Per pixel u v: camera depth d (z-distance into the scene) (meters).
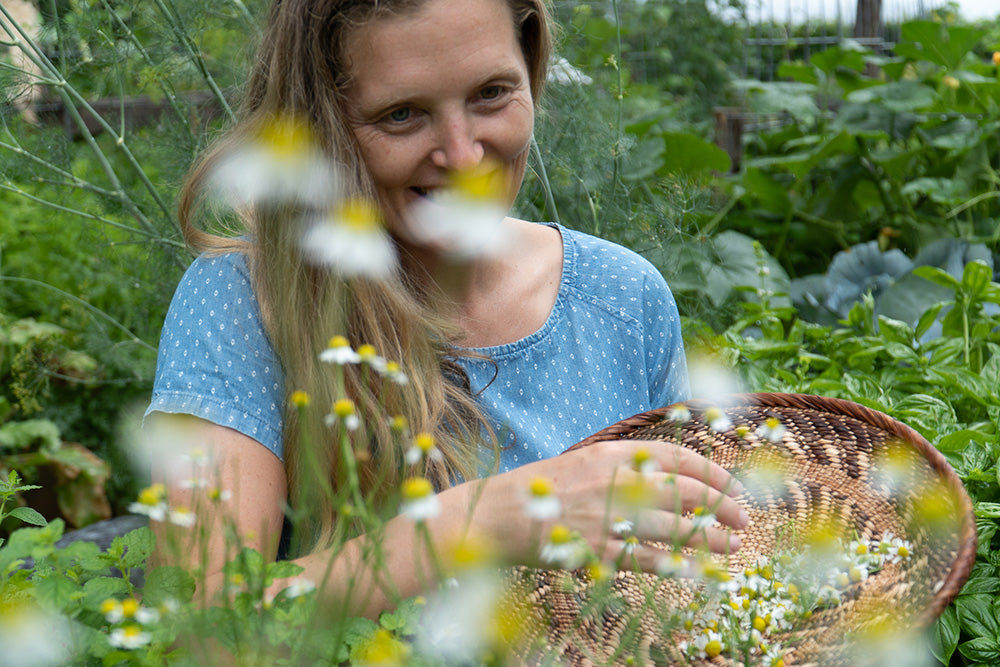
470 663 0.97
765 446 1.36
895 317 3.13
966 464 1.77
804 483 1.34
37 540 0.92
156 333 2.91
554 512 0.78
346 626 0.88
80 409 3.04
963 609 1.51
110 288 3.26
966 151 4.01
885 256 3.37
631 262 1.55
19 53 2.87
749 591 1.11
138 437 1.54
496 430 1.38
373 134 1.14
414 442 1.21
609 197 2.80
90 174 2.98
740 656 1.06
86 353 3.13
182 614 0.83
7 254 3.38
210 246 1.32
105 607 0.78
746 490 1.35
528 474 1.03
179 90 2.64
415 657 0.84
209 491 0.92
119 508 2.88
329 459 1.20
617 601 1.12
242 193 1.20
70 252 3.41
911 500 1.23
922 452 1.24
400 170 1.15
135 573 1.48
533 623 1.09
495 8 1.12
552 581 1.18
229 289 1.26
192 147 2.42
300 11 1.12
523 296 1.44
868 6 5.46
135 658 0.85
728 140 4.52
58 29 2.31
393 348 1.22
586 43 3.54
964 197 3.86
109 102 3.20
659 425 1.36
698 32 5.74
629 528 0.88
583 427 1.45
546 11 1.25
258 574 0.85
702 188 3.76
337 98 1.14
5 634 0.83
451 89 1.11
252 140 1.19
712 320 3.03
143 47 2.44
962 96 4.29
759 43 5.87
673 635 1.14
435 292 1.35
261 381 1.23
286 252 1.18
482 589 0.90
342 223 0.88
